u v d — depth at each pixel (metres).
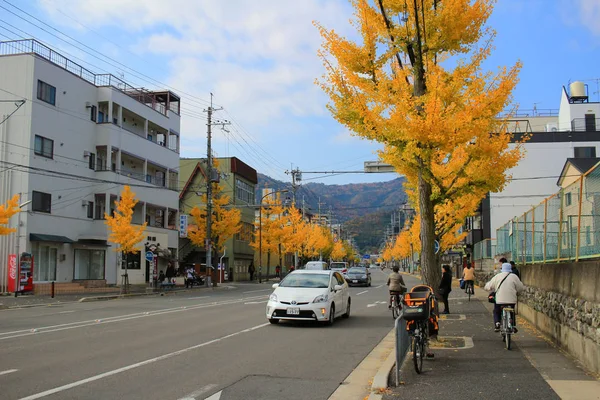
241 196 64.81
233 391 7.55
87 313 19.16
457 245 59.91
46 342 11.75
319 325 15.66
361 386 8.09
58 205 33.62
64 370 8.75
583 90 57.06
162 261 46.75
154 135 47.59
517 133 51.28
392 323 16.52
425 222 13.91
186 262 57.22
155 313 19.09
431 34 12.79
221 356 10.30
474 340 12.29
